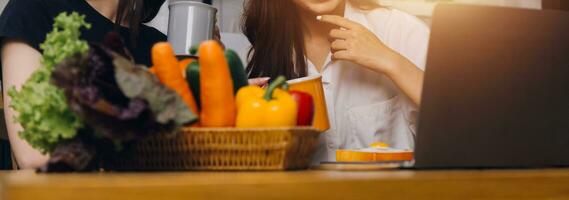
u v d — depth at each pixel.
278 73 1.83
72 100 0.75
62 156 0.84
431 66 0.87
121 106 0.80
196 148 0.89
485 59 0.90
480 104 0.91
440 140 0.90
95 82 0.77
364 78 1.83
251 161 0.89
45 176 0.77
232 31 1.83
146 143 0.89
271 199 0.64
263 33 1.84
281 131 0.87
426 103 0.88
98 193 0.58
